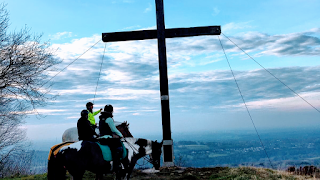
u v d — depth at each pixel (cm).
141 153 782
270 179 858
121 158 712
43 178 1080
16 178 1192
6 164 1466
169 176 957
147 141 809
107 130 712
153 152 816
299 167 1021
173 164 1161
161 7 1280
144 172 1016
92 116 941
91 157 636
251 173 925
